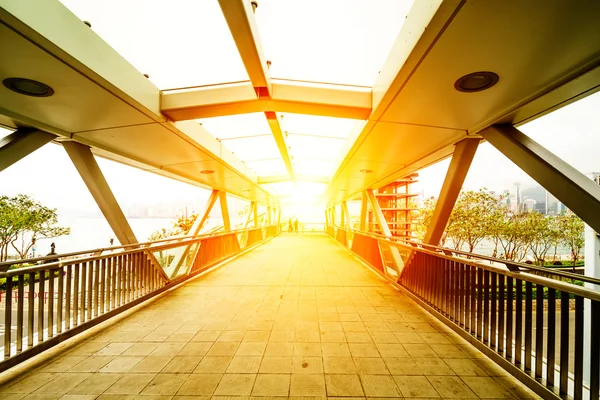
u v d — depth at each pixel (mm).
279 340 2957
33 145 3574
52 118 3377
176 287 5180
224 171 7445
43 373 2328
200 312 3828
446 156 5348
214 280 5773
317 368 2406
